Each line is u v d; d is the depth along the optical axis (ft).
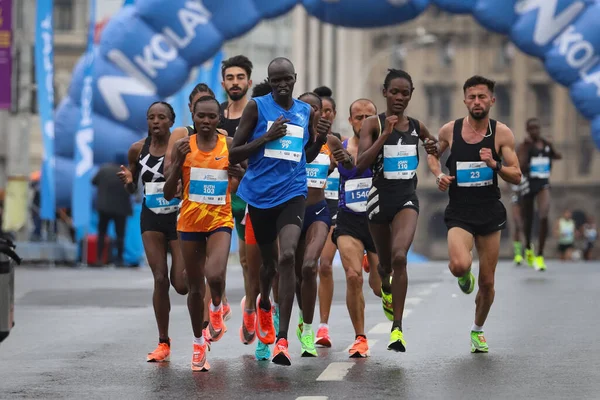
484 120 98.73
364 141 97.66
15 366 94.99
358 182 101.76
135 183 101.24
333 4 258.78
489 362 92.84
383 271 103.14
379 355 98.48
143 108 266.77
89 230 280.92
